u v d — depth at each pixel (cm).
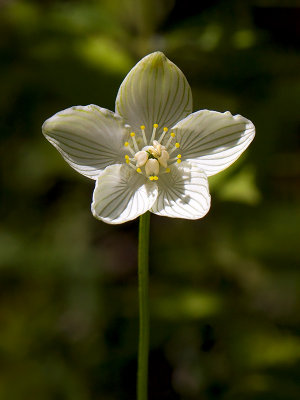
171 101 19
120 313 24
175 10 24
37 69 24
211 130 19
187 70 24
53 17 24
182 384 24
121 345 24
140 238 18
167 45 24
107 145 19
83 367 24
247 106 24
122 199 18
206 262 24
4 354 24
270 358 23
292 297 24
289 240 24
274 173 24
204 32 24
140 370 19
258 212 24
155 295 24
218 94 24
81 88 24
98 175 18
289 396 23
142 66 18
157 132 19
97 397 24
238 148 18
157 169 19
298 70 24
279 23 24
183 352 24
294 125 24
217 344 24
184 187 19
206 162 19
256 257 24
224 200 23
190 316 23
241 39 23
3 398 23
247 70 24
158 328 24
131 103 19
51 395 23
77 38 24
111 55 24
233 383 23
